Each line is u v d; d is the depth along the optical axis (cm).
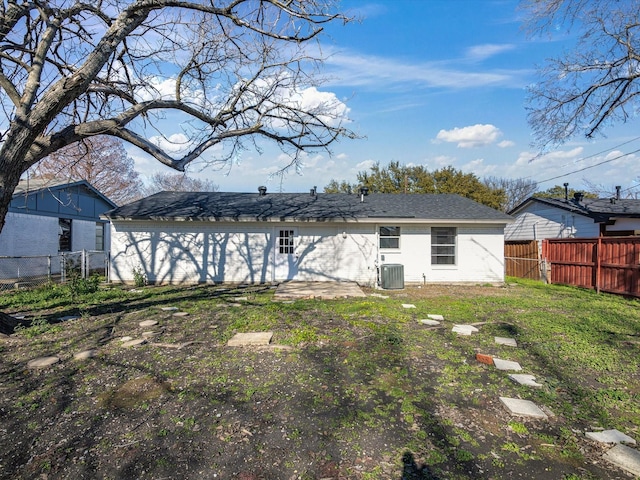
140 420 354
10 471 281
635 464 287
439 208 1484
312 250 1408
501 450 312
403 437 329
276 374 464
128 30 587
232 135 754
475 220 1359
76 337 627
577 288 1284
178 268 1378
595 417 370
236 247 1394
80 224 1848
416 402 396
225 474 277
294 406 382
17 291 1155
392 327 698
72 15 679
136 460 293
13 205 1417
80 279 1152
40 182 1498
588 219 1738
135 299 1016
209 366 490
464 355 545
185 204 1491
